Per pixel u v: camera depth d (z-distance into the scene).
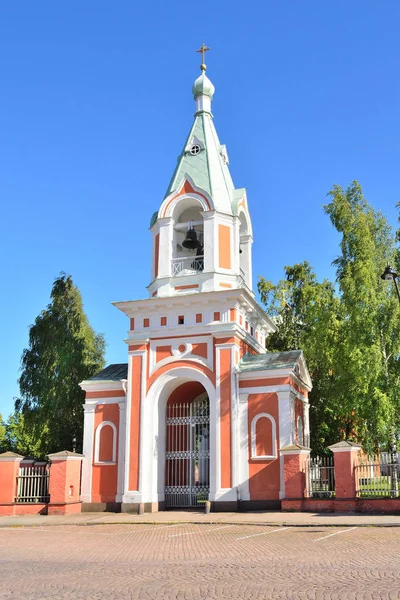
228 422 26.81
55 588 10.09
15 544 17.31
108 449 29.19
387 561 12.03
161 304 28.86
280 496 25.88
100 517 25.62
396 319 27.55
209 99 33.75
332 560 12.38
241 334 28.44
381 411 26.53
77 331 43.94
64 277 45.50
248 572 11.21
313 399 36.81
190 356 28.19
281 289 44.06
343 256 30.03
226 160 33.09
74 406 41.25
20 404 43.03
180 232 31.62
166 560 13.26
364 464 25.73
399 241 30.03
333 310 31.47
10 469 28.14
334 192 30.88
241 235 32.59
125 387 29.12
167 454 29.11
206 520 22.55
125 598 9.13
